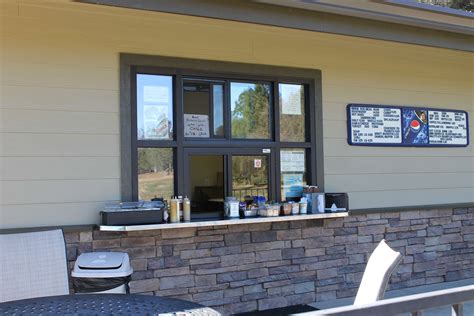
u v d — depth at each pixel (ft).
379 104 17.78
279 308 15.25
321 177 16.52
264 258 15.25
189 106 14.79
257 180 15.67
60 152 13.10
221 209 14.99
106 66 13.69
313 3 12.59
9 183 12.55
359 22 14.02
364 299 8.11
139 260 13.58
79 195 13.24
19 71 12.78
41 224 12.80
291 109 16.40
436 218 18.60
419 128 18.48
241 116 15.58
